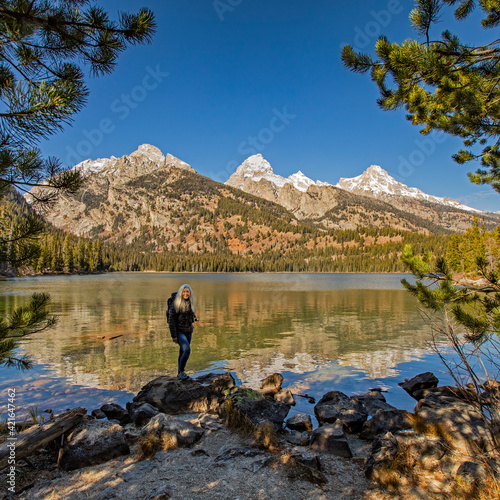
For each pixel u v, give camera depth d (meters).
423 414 6.07
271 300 39.81
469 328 5.36
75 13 3.69
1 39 3.75
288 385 10.16
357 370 11.75
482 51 4.71
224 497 3.70
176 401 7.34
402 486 3.89
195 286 71.75
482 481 3.71
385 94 5.86
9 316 5.19
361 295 47.19
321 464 4.59
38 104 3.44
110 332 18.75
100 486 3.99
